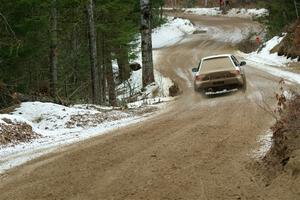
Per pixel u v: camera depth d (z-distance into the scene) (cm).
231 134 1120
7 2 1991
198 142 1066
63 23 2709
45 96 2145
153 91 2834
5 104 2027
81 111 1809
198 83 2028
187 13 8762
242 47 5000
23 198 791
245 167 838
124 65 3944
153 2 4212
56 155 1111
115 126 1541
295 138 813
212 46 5378
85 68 3130
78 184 841
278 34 4344
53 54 2117
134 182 819
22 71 2295
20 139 1409
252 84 2344
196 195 726
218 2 9619
